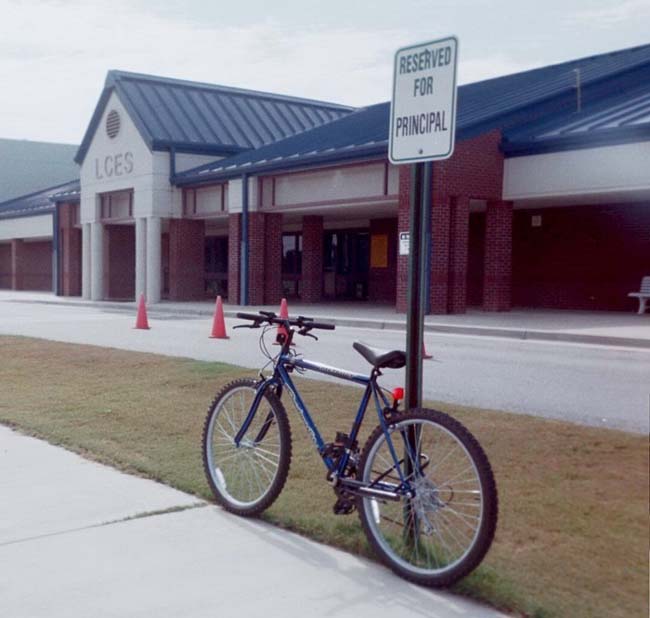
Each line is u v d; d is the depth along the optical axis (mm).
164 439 6660
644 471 4883
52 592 3854
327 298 32469
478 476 3766
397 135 4492
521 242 24672
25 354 11641
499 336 15656
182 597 3787
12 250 48719
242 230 26500
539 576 3799
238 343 13844
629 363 11094
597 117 20141
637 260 21812
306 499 5055
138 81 31797
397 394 4277
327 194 23672
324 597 3783
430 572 3867
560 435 5656
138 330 16828
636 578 3705
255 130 32344
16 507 5102
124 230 34031
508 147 20672
